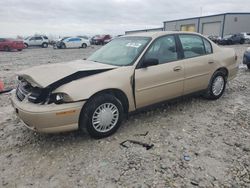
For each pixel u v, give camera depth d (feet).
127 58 13.55
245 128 13.51
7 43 87.40
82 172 9.77
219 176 9.41
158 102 14.26
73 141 12.11
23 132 13.28
